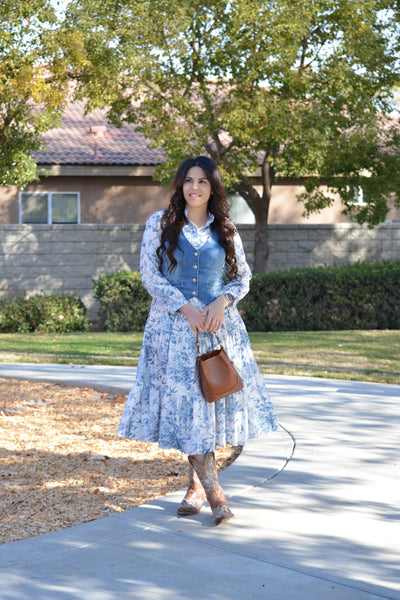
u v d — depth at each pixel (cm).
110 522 361
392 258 1706
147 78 1340
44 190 1869
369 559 312
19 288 1558
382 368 902
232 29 1323
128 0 1246
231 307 381
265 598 277
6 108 1258
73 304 1517
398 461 463
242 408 375
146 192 1927
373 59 1476
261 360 980
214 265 377
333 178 1617
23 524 369
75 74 1313
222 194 378
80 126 2070
